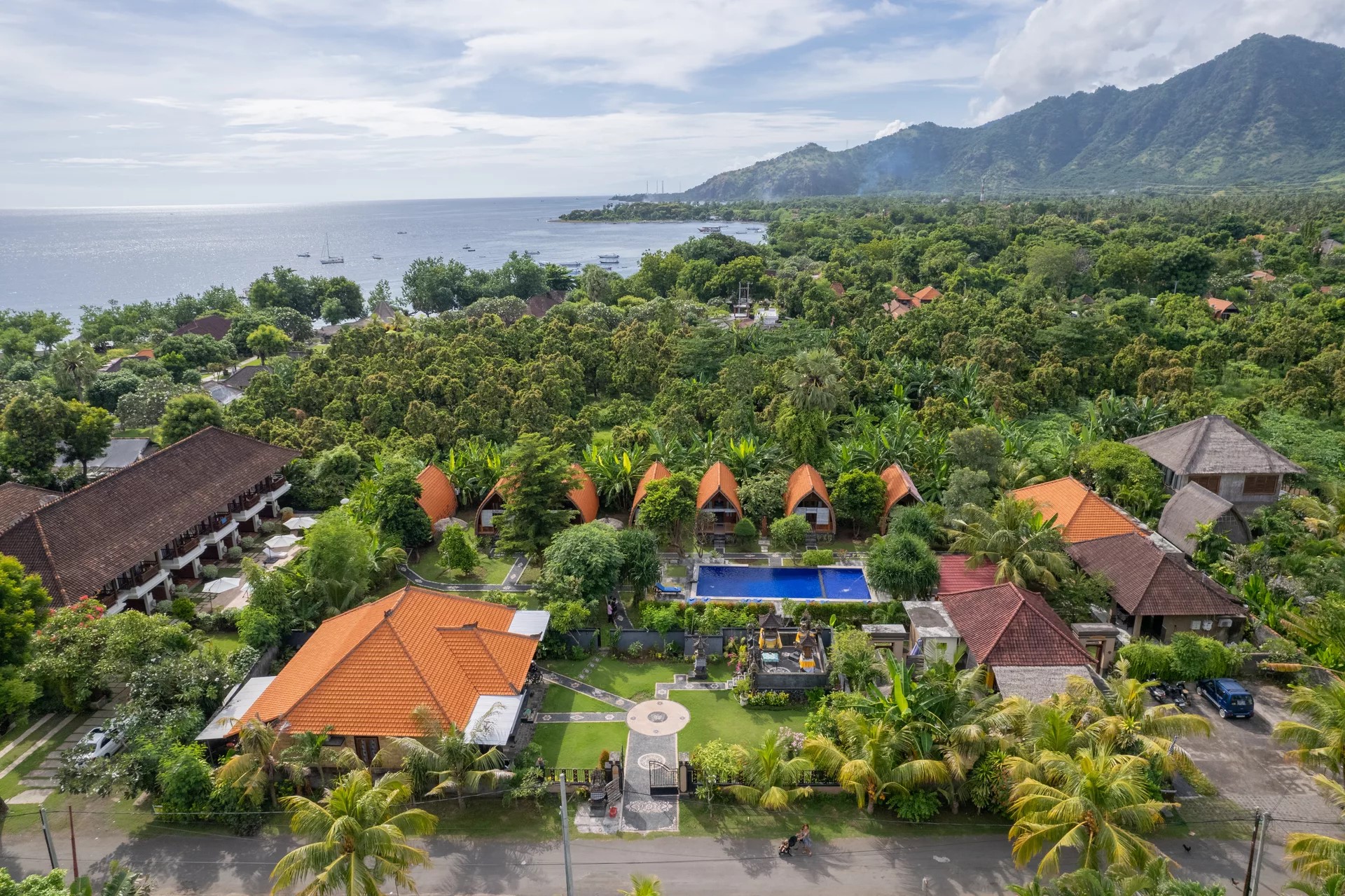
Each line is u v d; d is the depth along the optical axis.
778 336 110.50
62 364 98.44
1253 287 140.75
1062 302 124.31
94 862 33.75
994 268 163.88
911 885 32.22
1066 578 50.06
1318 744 33.19
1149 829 30.70
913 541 52.72
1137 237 180.50
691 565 60.88
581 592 50.50
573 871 33.16
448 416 82.69
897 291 160.75
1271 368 98.31
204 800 35.81
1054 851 28.06
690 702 44.75
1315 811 35.75
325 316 165.62
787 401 76.75
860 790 34.78
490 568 61.84
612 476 69.56
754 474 71.69
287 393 89.06
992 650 41.91
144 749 36.06
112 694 45.03
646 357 104.00
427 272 174.62
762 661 46.41
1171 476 66.94
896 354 100.06
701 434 80.81
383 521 60.88
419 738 36.81
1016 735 34.78
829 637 49.97
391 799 29.64
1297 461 70.12
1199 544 56.38
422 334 119.44
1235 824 35.22
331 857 28.09
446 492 69.62
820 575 59.69
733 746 37.84
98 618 42.34
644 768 39.16
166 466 59.53
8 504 59.44
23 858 33.91
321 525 52.47
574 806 36.88
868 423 79.00
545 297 168.25
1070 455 70.12
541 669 48.00
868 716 36.47
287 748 36.16
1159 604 48.12
